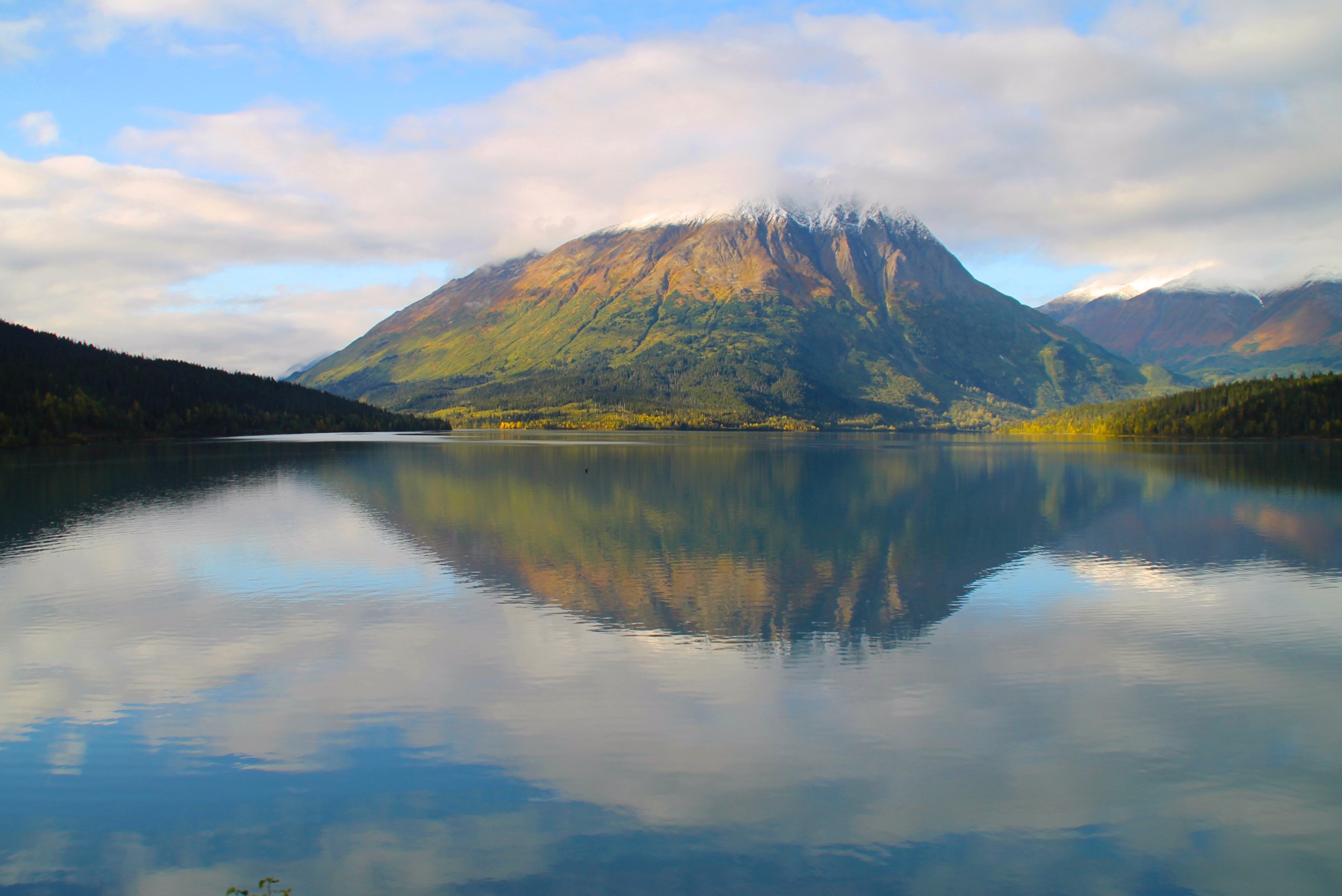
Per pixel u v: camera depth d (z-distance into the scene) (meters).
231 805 24.44
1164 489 102.69
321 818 23.83
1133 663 35.94
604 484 108.31
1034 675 34.53
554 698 32.06
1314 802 24.58
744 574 53.31
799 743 28.22
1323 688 33.03
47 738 28.67
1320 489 102.62
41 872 21.41
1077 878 21.27
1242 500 91.31
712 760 27.06
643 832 23.09
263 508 82.88
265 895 20.33
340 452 174.00
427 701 31.73
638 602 46.22
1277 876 21.36
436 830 23.22
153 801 24.64
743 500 91.88
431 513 79.62
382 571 53.62
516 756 27.25
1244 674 34.59
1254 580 51.62
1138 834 23.03
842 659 36.59
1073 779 25.92
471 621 42.34
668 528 71.50
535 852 22.20
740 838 22.83
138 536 66.12
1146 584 50.44
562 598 47.03
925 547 62.88
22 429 174.12
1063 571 54.25
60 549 60.69
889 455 181.38
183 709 31.00
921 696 32.31
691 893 20.59
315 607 44.91
